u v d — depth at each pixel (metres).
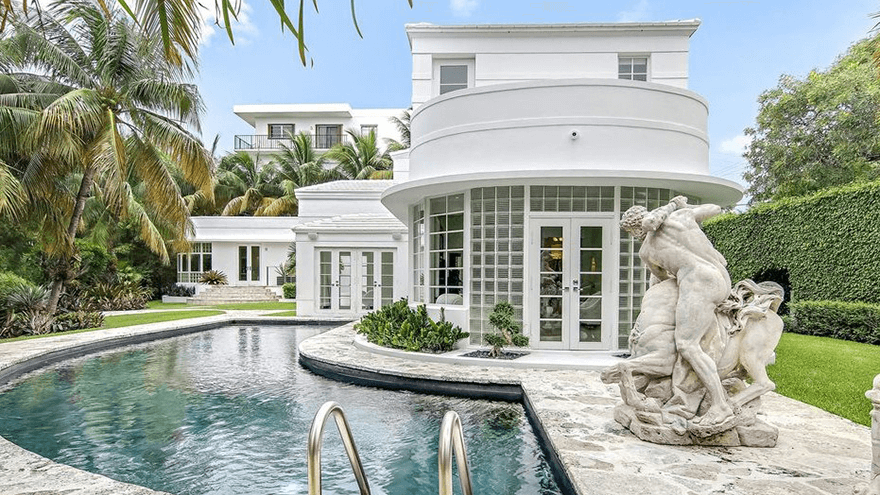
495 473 4.82
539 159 9.19
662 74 14.12
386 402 7.27
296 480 4.66
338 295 18.34
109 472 4.84
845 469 4.11
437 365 8.58
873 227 10.62
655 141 9.21
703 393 4.79
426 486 4.55
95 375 9.15
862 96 17.00
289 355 11.25
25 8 2.23
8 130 12.90
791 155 19.03
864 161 17.58
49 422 6.38
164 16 2.14
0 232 15.39
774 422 5.43
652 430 4.73
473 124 9.66
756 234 14.37
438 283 10.54
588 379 7.45
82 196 14.88
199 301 25.78
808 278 12.38
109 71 14.41
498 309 8.88
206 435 5.90
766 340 4.82
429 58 14.48
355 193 22.22
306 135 37.44
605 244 9.26
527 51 14.35
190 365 10.10
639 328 5.08
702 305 4.69
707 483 3.83
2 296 14.01
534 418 6.01
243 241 27.91
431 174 10.29
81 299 18.56
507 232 9.47
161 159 15.83
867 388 6.75
